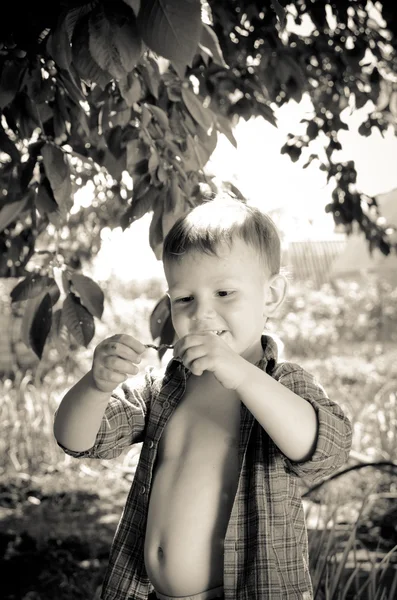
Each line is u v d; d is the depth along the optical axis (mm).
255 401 1411
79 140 2545
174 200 2090
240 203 1711
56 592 3539
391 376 9742
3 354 9680
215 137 2332
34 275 2189
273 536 1489
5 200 2377
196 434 1581
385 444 5770
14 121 2207
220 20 3186
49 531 4406
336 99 4230
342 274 18719
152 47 1276
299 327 15039
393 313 15977
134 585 1585
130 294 16625
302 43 3939
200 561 1486
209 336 1410
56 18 1562
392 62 4375
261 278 1599
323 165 4223
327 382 9648
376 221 5223
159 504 1554
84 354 8430
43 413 6719
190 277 1549
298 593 1485
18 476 5965
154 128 2240
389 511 4551
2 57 1876
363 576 3230
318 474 1521
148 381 1766
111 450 1673
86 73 1426
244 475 1515
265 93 4020
